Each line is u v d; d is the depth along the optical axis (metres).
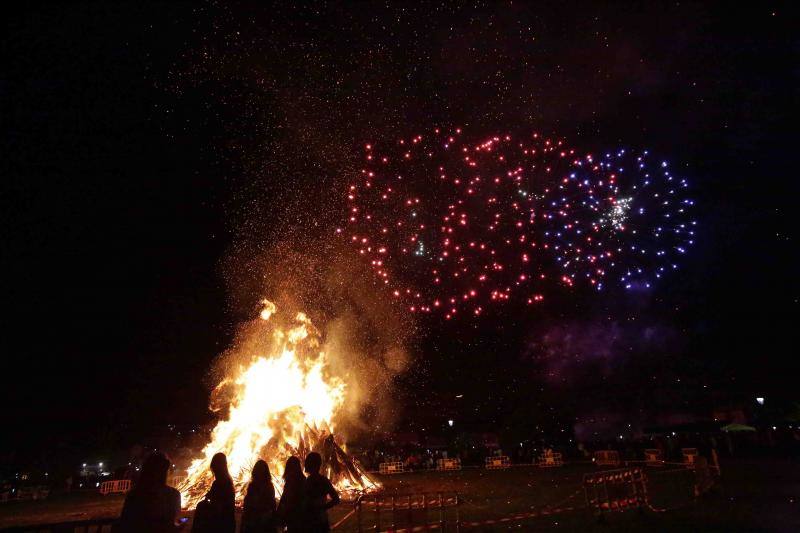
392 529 11.45
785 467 22.47
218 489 6.98
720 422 42.34
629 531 11.11
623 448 37.69
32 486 27.19
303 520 7.30
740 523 11.23
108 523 7.23
